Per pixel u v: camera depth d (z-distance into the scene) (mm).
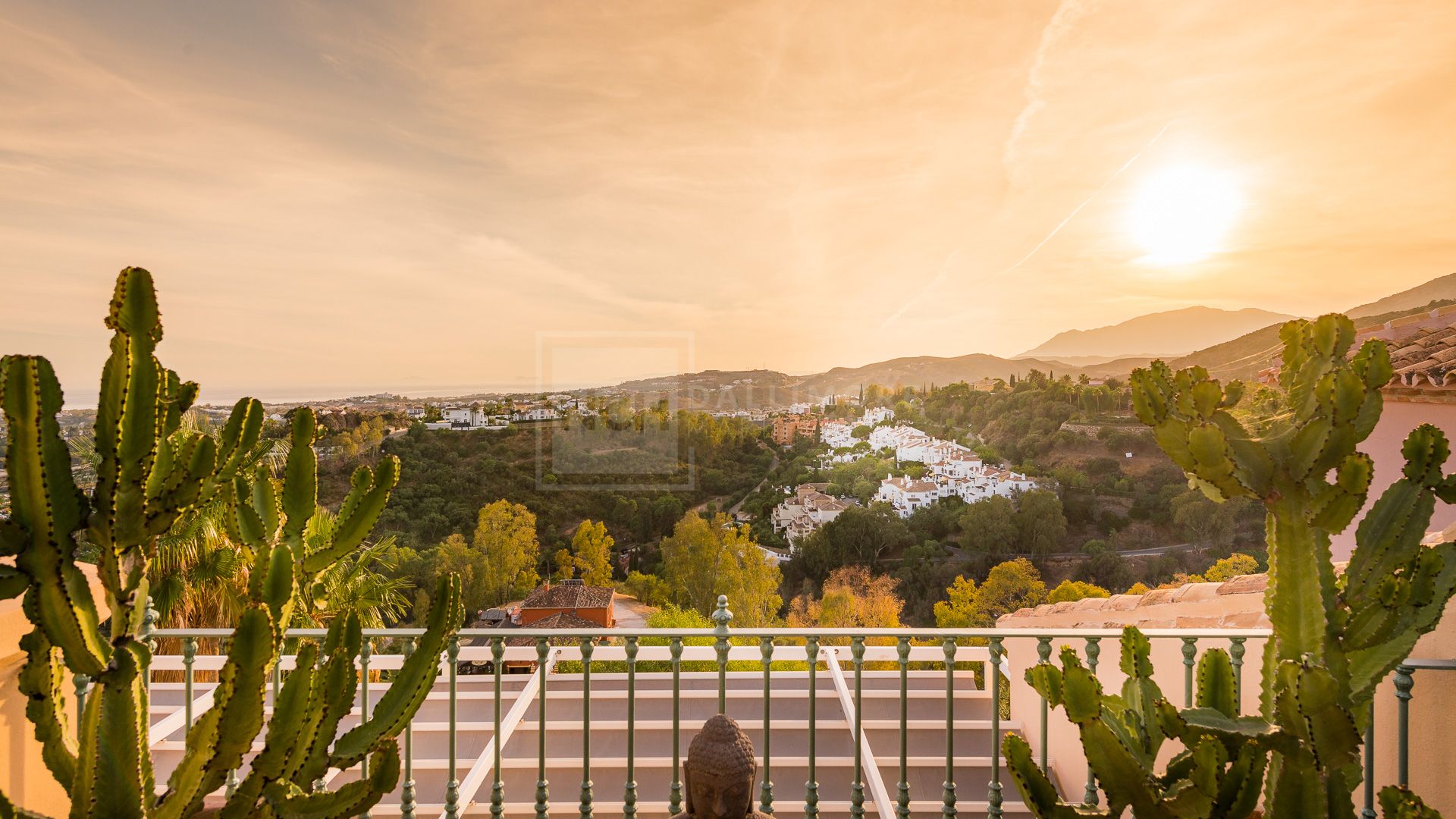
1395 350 5324
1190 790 1596
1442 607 1641
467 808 3781
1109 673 4691
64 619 1202
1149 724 1886
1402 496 1757
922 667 6656
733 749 1810
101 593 2348
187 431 1456
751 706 5180
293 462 1536
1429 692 2520
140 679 1349
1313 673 1493
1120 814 1662
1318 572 1737
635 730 4758
